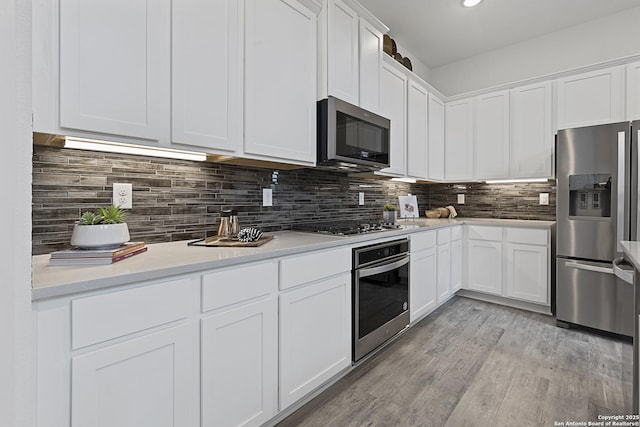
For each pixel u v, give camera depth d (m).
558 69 3.25
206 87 1.41
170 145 1.30
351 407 1.62
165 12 1.27
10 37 0.29
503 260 3.11
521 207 3.55
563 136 2.64
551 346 2.28
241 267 1.29
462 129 3.56
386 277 2.19
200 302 1.16
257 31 1.62
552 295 2.94
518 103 3.18
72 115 1.04
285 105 1.78
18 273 0.30
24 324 0.31
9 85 0.29
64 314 0.85
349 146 2.12
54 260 1.08
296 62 1.84
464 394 1.72
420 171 3.22
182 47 1.32
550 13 2.94
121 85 1.15
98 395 0.91
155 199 1.58
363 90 2.33
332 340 1.75
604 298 2.44
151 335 1.02
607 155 2.43
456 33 3.29
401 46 3.54
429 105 3.37
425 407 1.62
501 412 1.57
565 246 2.63
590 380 1.84
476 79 3.78
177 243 1.59
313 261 1.62
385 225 2.55
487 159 3.38
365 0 2.75
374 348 2.07
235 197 1.95
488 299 3.31
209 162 1.81
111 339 0.94
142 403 1.00
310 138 1.95
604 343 2.33
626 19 2.91
